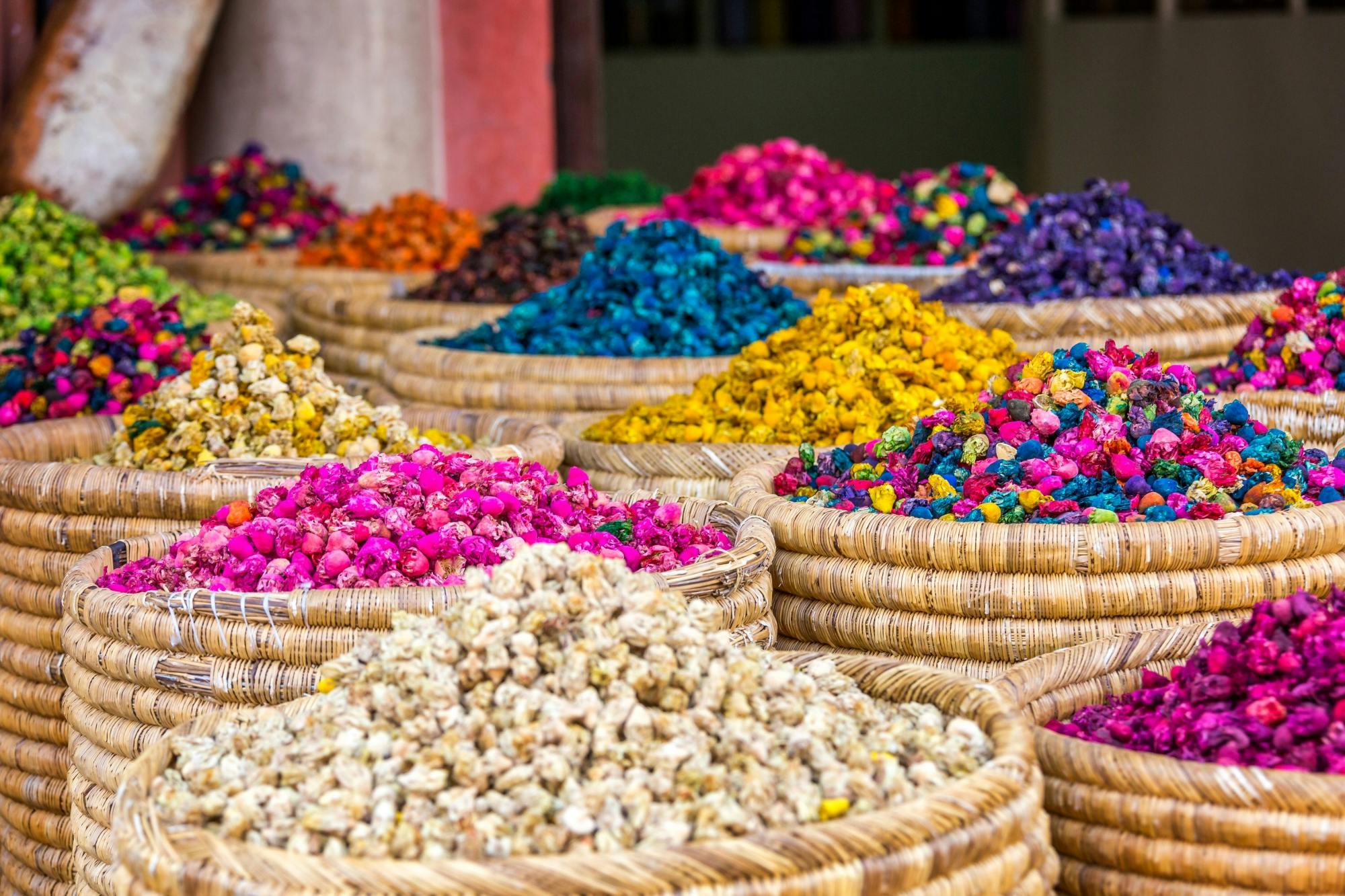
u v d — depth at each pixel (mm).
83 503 2764
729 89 15445
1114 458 2484
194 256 6012
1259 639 1935
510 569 1809
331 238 6383
